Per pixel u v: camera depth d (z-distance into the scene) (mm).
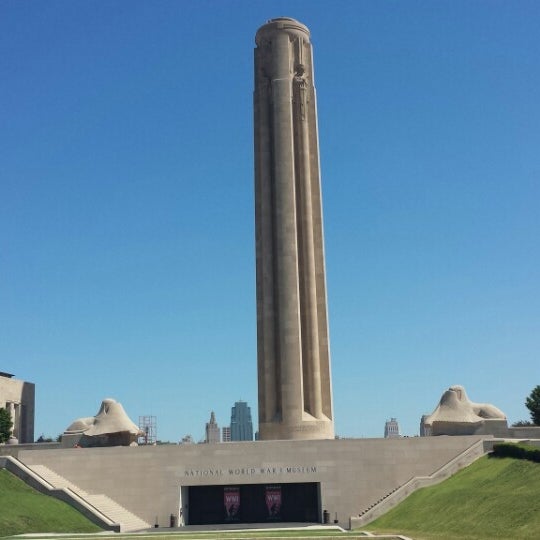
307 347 75250
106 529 54188
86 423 74938
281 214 76000
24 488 57125
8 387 90438
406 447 64188
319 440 64688
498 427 68875
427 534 44531
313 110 80938
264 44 81875
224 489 66438
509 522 40438
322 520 62906
